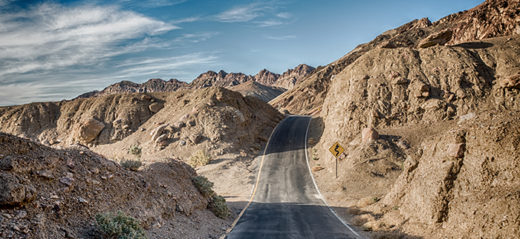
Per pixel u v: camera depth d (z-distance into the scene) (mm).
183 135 46969
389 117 36312
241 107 56688
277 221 16703
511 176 10750
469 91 35562
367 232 13961
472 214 10664
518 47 39156
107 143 55250
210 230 13719
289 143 49094
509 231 9125
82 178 9852
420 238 11688
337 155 30594
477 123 13703
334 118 42250
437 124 33312
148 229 10688
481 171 11641
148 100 63625
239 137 47375
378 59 45594
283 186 29969
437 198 12344
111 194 10453
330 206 21781
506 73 35719
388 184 25234
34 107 69000
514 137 11445
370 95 39469
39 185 8258
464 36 64750
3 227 6547
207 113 50250
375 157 29375
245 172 36125
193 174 18766
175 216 13070
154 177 14062
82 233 8156
